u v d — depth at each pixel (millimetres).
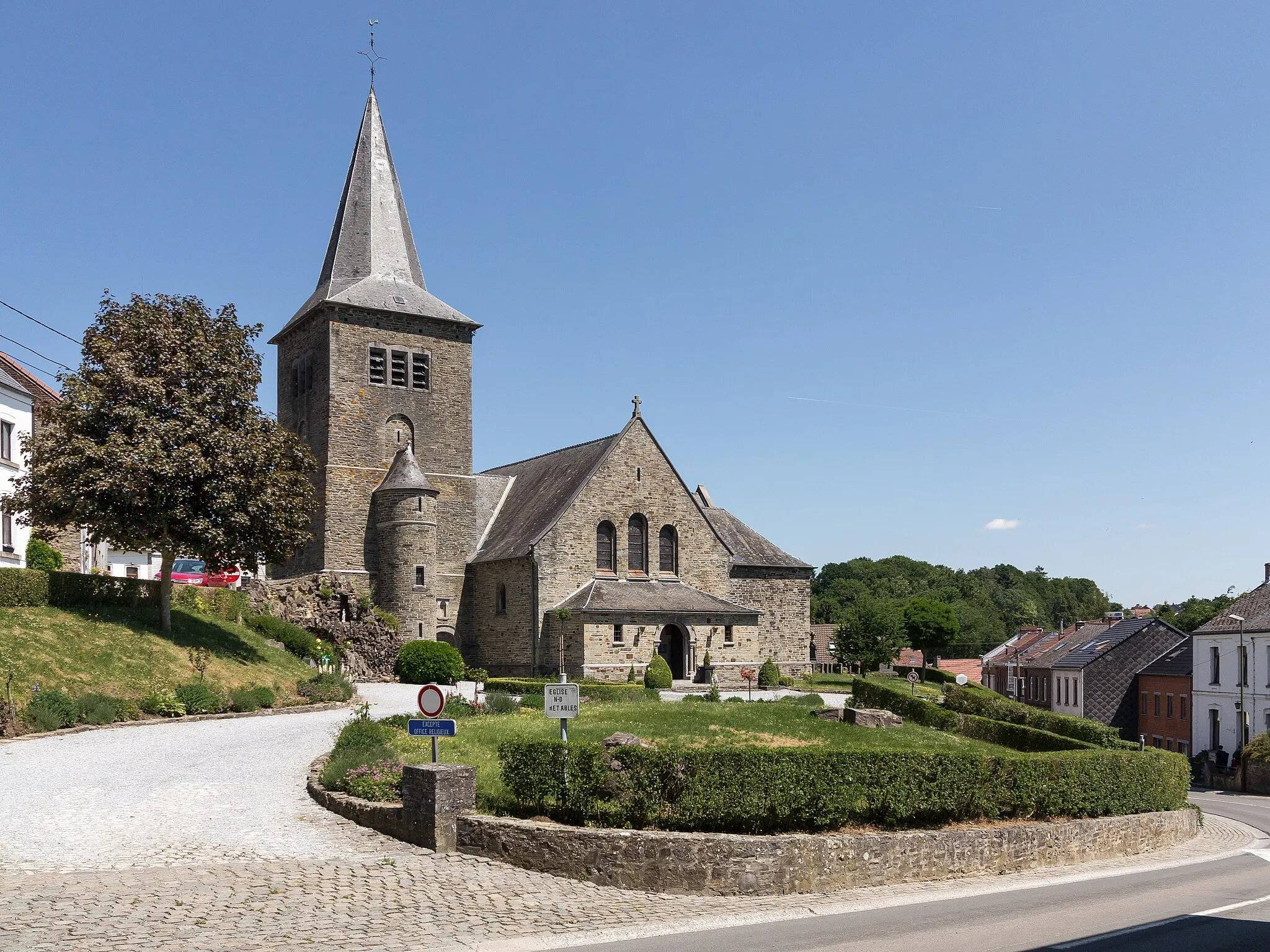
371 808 17531
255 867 14445
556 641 52531
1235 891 15961
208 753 24484
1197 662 63656
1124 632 77000
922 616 94625
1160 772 23406
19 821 16688
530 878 14875
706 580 58344
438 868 14969
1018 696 92500
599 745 16984
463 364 60469
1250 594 63312
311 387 58500
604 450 56812
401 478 55875
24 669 29219
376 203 60469
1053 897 15180
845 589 158625
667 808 16406
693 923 12914
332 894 13281
